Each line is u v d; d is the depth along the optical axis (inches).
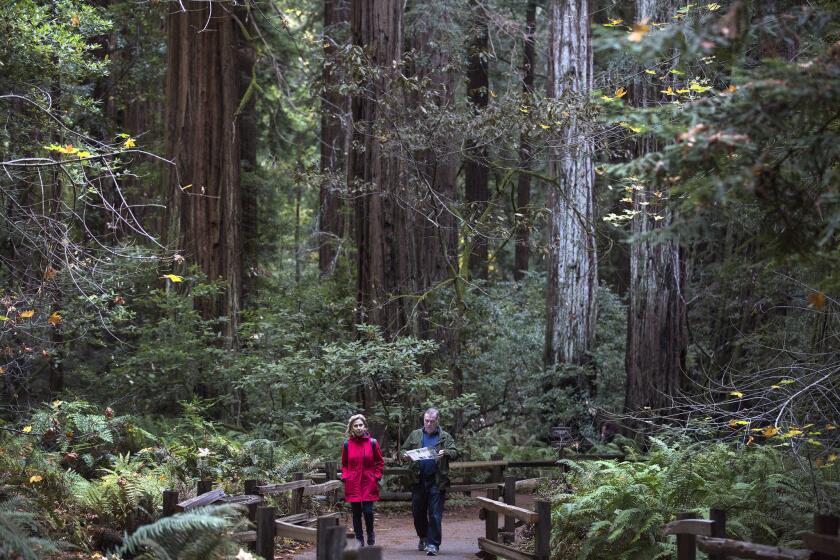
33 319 439.8
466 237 804.6
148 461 490.9
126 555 330.6
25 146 473.1
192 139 828.6
